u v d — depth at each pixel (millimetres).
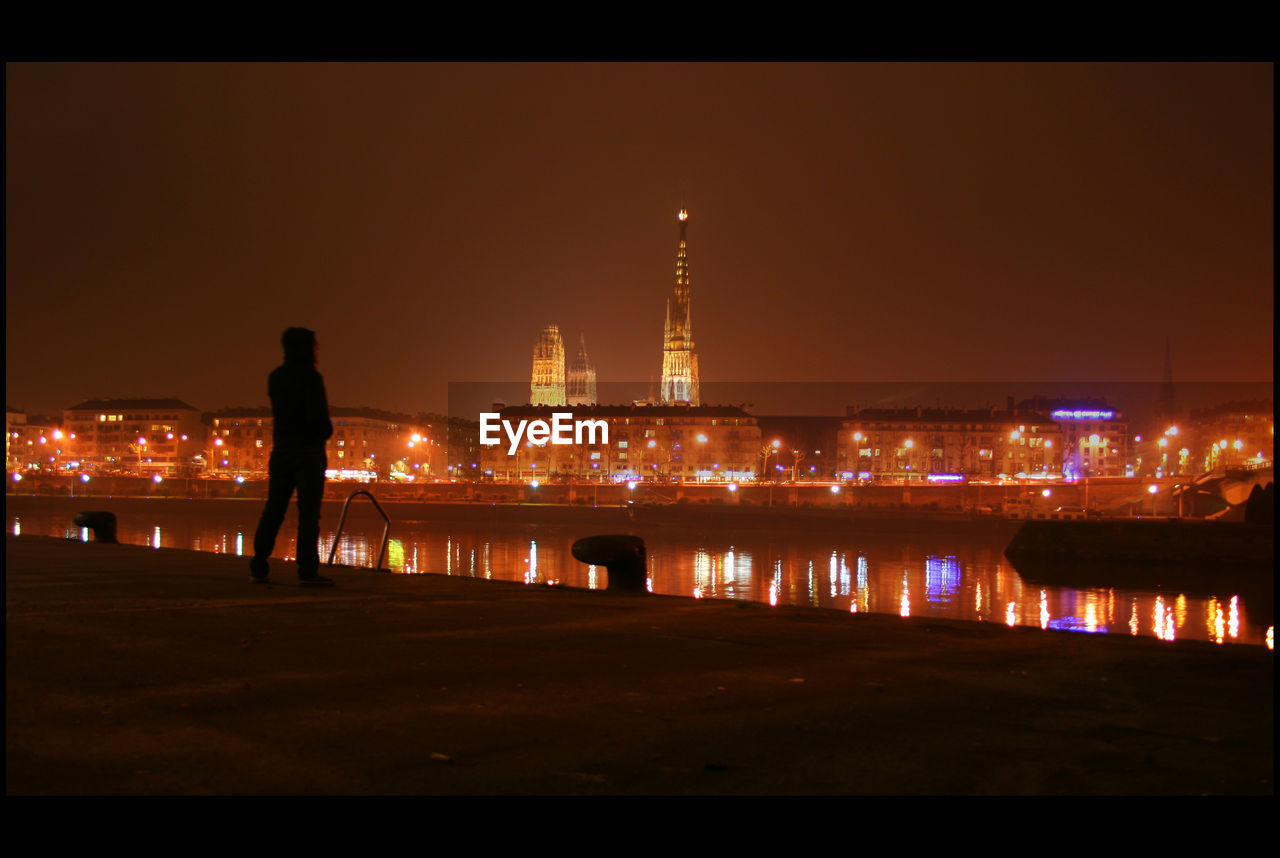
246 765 5477
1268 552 72375
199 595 12469
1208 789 5332
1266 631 46594
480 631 10070
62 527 114688
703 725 6434
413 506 133125
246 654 8539
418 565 78875
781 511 118812
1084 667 8430
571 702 6996
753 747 5977
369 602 12172
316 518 13922
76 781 5172
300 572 13922
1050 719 6676
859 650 9250
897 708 6938
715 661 8617
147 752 5648
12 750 5613
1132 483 135000
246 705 6719
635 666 8344
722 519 121312
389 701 6918
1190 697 7320
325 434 14086
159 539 97625
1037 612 54688
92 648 8609
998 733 6328
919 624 10789
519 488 148625
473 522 130250
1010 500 130375
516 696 7148
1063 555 81312
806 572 77062
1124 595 63406
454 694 7176
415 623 10516
